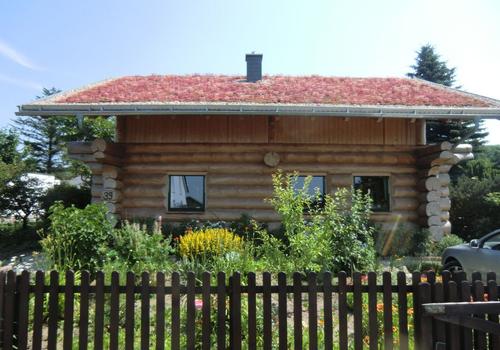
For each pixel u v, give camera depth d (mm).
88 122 19609
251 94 11562
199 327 4223
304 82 13391
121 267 6203
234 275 3725
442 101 11180
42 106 10414
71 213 6367
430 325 3600
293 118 11594
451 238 10992
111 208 10984
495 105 10836
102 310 3680
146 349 3623
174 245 9523
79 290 3721
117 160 11281
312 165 11656
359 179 11961
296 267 5543
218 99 10945
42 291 3729
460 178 19062
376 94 11883
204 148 11633
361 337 3680
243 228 10891
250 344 3686
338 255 6621
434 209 11164
